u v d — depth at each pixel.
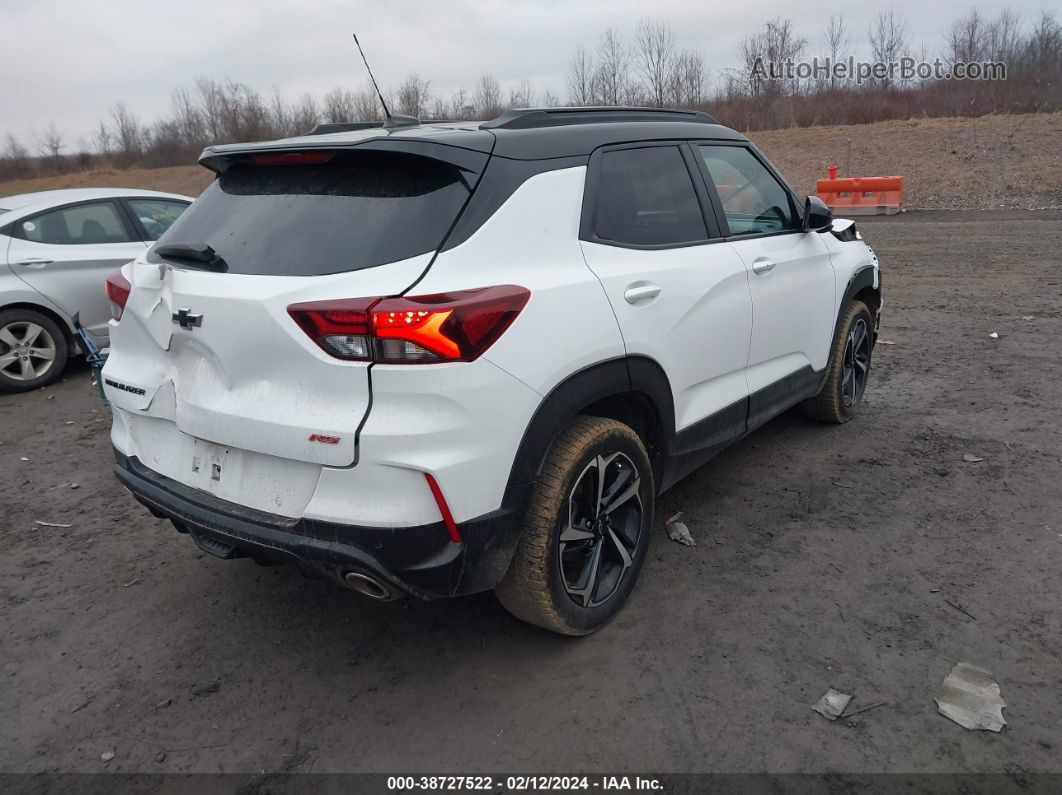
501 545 2.61
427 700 2.84
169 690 2.97
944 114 27.83
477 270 2.53
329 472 2.43
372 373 2.35
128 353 3.13
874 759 2.46
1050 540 3.62
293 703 2.87
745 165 4.14
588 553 3.04
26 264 6.79
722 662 2.93
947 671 2.81
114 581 3.77
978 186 19.08
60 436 5.84
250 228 2.78
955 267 10.72
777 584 3.41
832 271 4.62
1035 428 4.93
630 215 3.23
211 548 2.90
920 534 3.76
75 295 7.07
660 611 3.27
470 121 3.32
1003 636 2.98
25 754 2.68
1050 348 6.70
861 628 3.08
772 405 4.16
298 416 2.45
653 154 3.48
